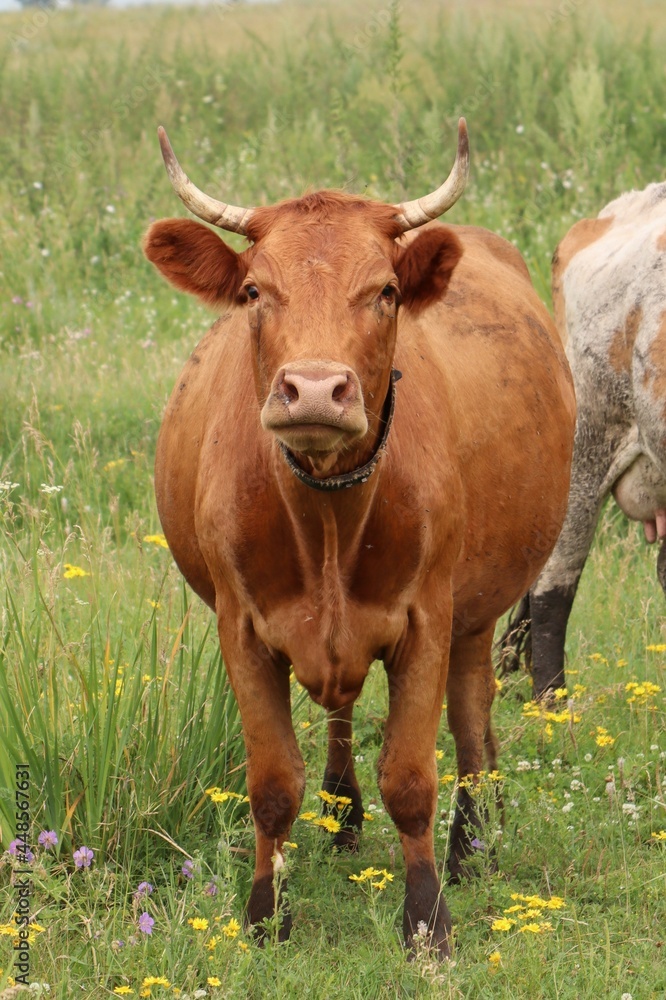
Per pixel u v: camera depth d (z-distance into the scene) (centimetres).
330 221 514
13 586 765
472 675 706
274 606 561
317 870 639
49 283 1688
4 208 1928
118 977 526
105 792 640
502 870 645
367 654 563
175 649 678
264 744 580
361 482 518
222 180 1936
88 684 659
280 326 488
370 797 734
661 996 525
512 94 2228
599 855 642
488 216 1788
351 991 521
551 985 528
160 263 554
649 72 2217
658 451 859
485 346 688
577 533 912
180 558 683
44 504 1050
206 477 584
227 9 3481
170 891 584
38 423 1157
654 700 830
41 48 2948
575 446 924
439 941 560
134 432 1239
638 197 962
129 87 2459
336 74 2453
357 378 459
